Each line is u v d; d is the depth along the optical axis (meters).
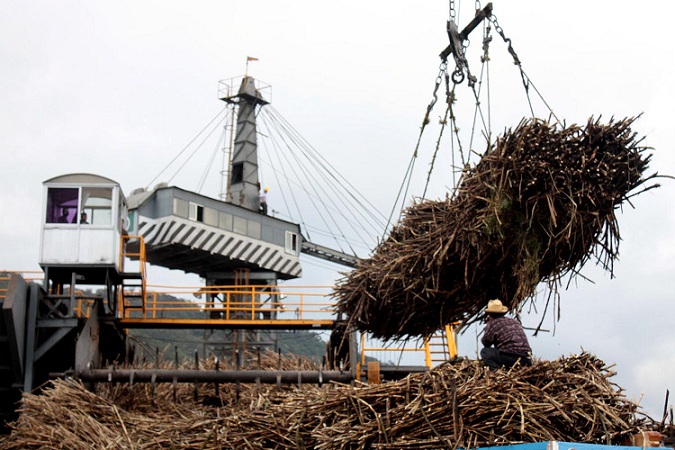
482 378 8.62
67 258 19.17
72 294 18.45
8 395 18.02
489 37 12.93
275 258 35.84
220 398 16.58
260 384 15.94
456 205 11.02
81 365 16.81
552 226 10.22
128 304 22.91
